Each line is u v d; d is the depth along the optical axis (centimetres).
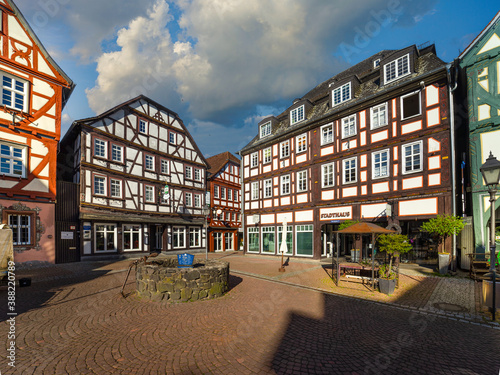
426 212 1210
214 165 3153
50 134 1427
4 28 1293
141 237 2027
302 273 1193
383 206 1371
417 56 1416
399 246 830
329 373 368
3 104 1279
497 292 621
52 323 537
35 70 1388
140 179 2078
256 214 2148
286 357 411
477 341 484
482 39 1134
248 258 1920
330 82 2159
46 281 984
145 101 2177
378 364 395
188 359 400
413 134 1277
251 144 2284
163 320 566
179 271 709
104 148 1848
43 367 368
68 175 1958
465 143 1299
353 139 1528
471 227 1119
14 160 1305
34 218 1343
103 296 755
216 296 760
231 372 366
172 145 2406
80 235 1645
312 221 1717
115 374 355
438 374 371
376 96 1400
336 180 1605
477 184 1105
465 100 1262
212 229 2781
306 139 1808
